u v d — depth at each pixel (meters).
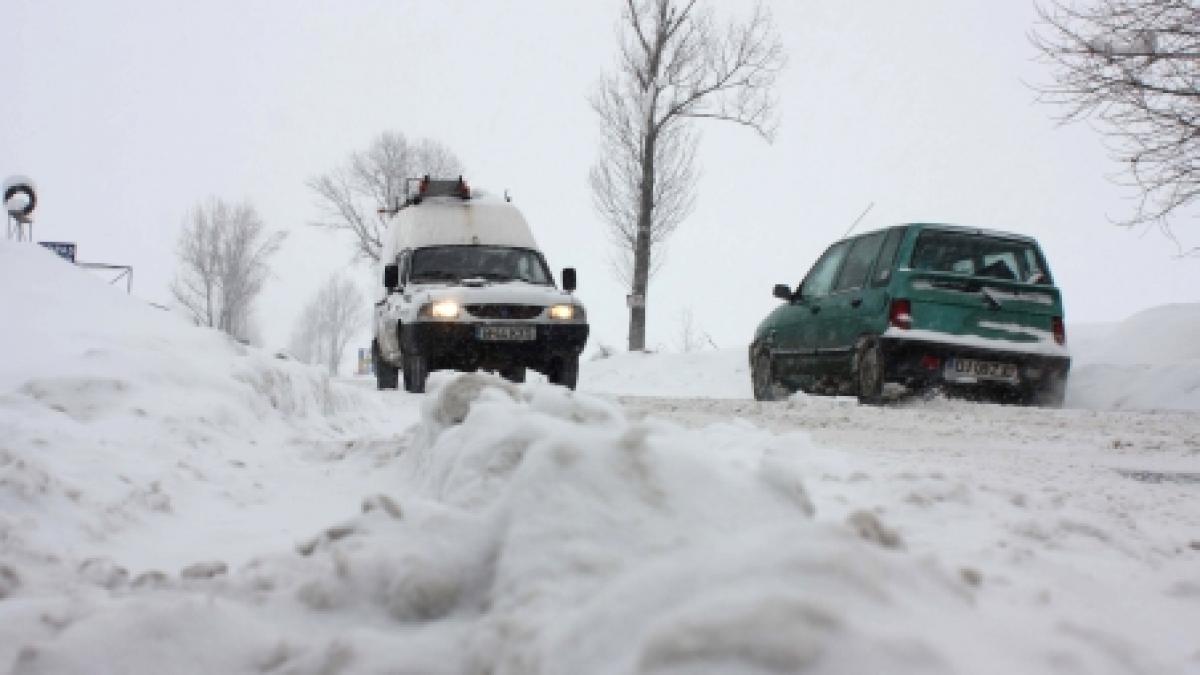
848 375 10.93
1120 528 3.32
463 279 12.32
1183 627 2.20
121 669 1.72
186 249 69.00
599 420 2.81
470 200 14.04
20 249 7.42
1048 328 10.53
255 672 1.74
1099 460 5.79
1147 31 12.80
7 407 4.22
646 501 1.93
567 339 11.70
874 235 11.27
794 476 2.12
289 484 4.27
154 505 3.46
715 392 19.25
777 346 12.58
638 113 26.14
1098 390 12.35
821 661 1.05
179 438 4.49
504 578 1.82
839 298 11.19
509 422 2.73
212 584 2.13
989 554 2.73
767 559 1.28
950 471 4.31
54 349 5.62
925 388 10.31
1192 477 5.07
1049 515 3.28
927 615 1.25
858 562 1.27
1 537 2.73
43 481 3.14
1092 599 2.38
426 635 1.76
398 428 8.43
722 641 1.08
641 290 25.52
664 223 28.38
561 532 1.85
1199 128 12.60
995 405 9.62
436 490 2.97
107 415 4.49
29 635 1.87
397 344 12.56
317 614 1.95
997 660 1.19
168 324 7.08
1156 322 15.09
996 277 10.78
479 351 11.48
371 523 2.27
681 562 1.38
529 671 1.42
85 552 2.90
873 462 4.71
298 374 7.14
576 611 1.48
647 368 21.31
